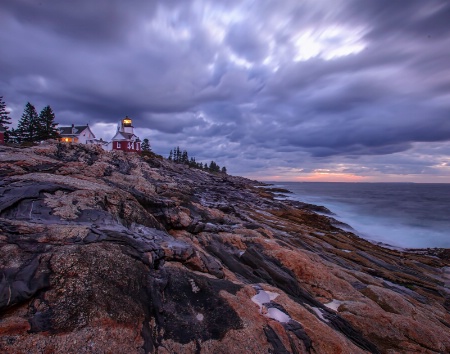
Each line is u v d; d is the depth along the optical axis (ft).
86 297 21.09
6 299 18.99
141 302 23.56
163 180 100.58
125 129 263.49
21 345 17.21
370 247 83.92
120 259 25.76
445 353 31.86
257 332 25.08
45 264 22.27
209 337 23.53
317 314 34.01
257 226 65.36
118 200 40.42
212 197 125.70
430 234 117.08
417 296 49.96
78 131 236.43
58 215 30.83
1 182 36.06
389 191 435.12
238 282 35.68
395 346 32.17
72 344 18.21
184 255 34.58
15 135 205.46
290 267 44.19
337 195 321.52
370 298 41.60
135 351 19.74
